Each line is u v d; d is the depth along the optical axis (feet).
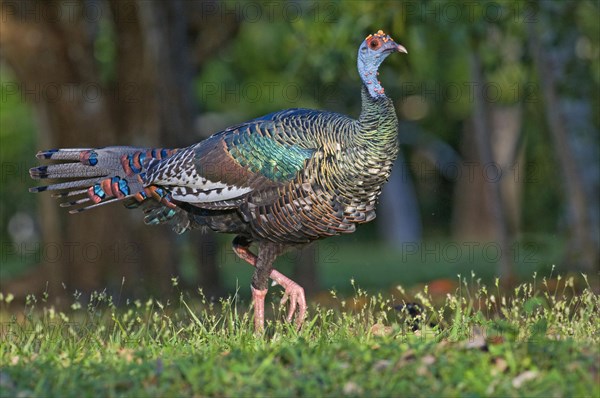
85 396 43.55
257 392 43.47
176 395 43.29
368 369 45.34
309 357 47.29
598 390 42.09
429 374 44.34
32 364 48.85
